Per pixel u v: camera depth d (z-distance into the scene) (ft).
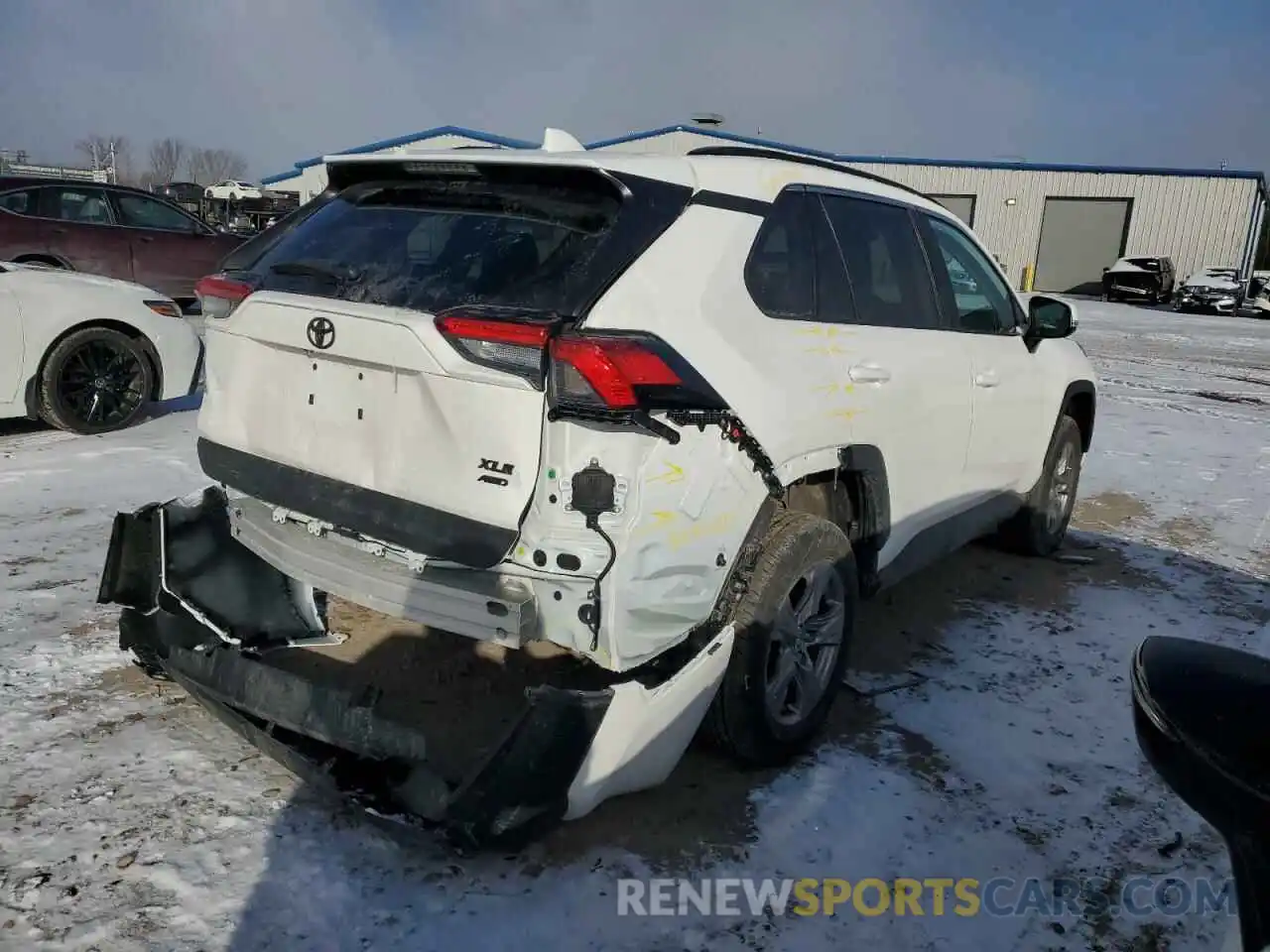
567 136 9.60
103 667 11.32
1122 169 108.27
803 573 9.59
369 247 9.08
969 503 13.80
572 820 8.60
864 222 11.43
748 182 9.53
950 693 11.96
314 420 8.76
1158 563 17.47
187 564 10.55
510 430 7.53
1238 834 4.54
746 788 9.58
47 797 8.84
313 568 8.90
